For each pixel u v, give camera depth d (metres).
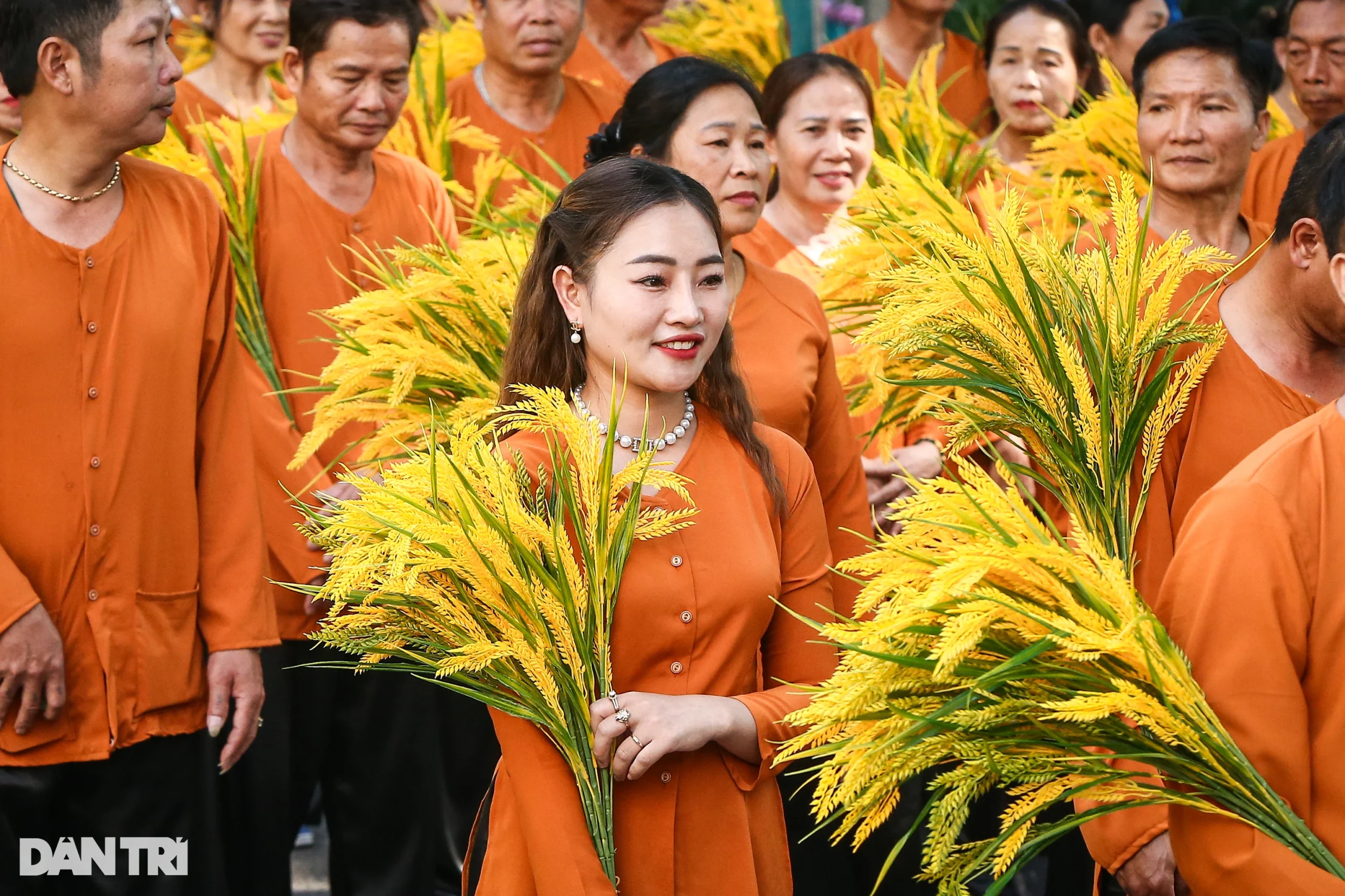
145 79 8.72
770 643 7.50
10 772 8.88
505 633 6.57
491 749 12.63
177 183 9.55
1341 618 5.75
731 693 7.05
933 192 10.55
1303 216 7.77
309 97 11.95
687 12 19.56
